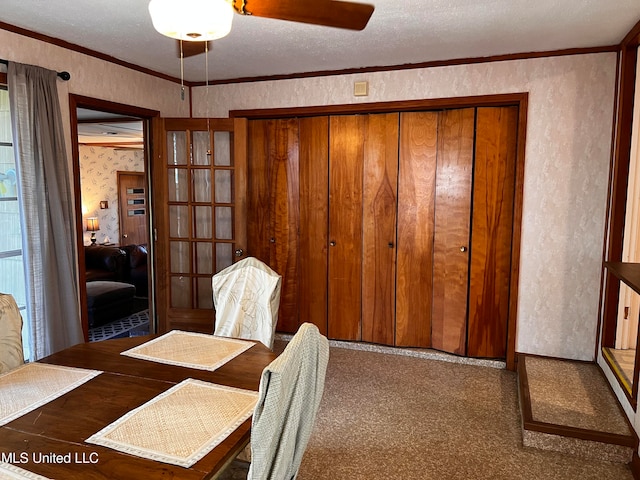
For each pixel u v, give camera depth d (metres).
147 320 5.40
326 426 2.80
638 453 2.35
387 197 3.95
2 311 1.91
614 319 3.26
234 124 3.95
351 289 4.15
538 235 3.48
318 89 3.96
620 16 2.62
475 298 3.75
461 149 3.67
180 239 4.14
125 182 8.95
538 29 2.84
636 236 3.06
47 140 2.92
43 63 2.99
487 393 3.26
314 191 4.16
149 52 3.38
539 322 3.55
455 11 2.54
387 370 3.66
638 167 3.02
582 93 3.27
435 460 2.46
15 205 3.08
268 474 1.24
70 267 3.08
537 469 2.40
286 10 1.76
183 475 1.17
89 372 1.80
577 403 2.82
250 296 2.49
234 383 1.71
